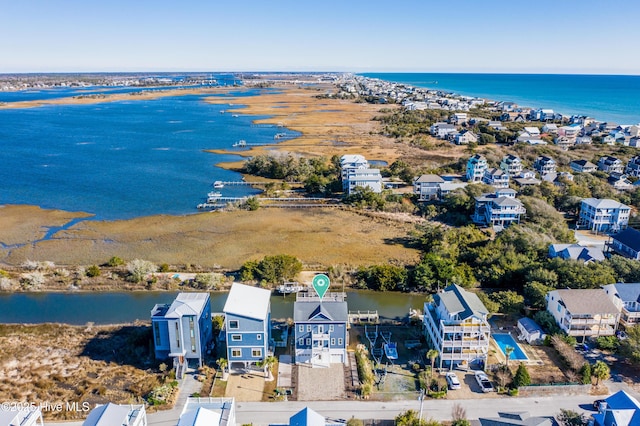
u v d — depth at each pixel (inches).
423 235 3631.9
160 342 2128.4
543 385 1952.5
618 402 1675.7
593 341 2299.5
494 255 3078.2
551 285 2655.0
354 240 3725.4
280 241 3695.9
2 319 2618.1
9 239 3718.0
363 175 4753.9
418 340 2351.1
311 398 1930.4
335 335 2154.3
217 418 1600.6
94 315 2657.5
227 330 2054.6
